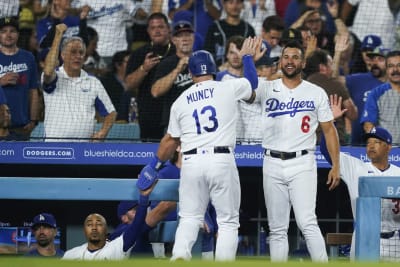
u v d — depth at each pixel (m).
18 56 45.19
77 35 49.06
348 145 44.88
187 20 47.66
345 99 44.81
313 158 34.59
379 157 37.78
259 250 46.62
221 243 33.47
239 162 44.50
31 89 45.56
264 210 46.69
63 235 45.66
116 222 45.84
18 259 24.03
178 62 45.56
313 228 34.19
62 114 45.25
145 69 45.72
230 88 34.09
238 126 44.75
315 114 34.50
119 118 47.31
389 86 45.56
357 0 53.31
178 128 34.34
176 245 33.22
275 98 34.59
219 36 48.31
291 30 46.12
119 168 46.50
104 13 50.59
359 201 33.84
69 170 46.47
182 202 34.00
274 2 52.09
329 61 45.88
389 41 52.38
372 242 33.78
